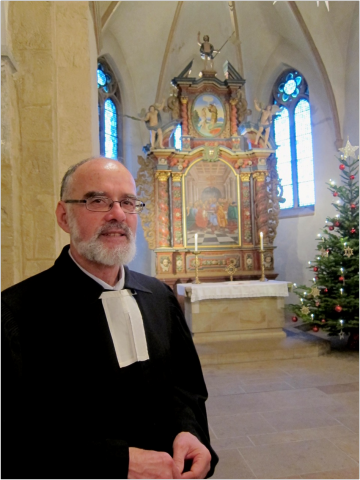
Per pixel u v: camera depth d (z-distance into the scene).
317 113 8.96
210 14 9.10
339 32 8.14
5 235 2.48
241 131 9.16
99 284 1.36
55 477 1.05
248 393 4.65
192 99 8.97
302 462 3.12
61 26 2.75
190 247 8.75
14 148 2.55
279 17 9.18
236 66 9.91
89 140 2.77
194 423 1.41
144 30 8.97
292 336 6.87
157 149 8.55
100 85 8.36
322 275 6.39
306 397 4.47
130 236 1.36
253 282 7.00
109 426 1.23
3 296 1.25
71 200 1.33
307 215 9.12
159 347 1.41
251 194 9.02
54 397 1.17
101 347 1.27
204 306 6.61
